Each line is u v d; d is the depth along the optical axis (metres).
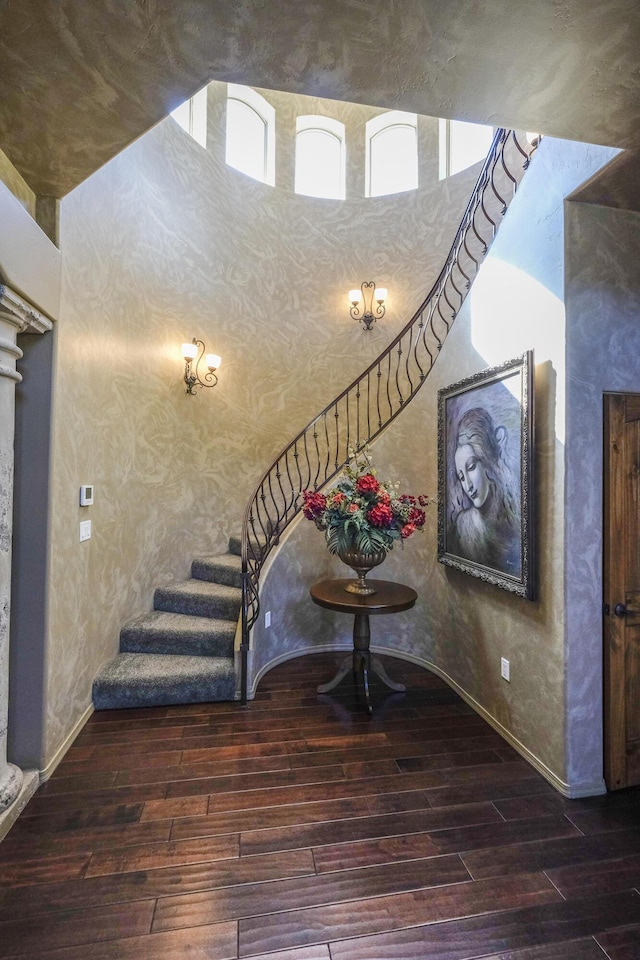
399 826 1.91
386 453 3.72
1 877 1.64
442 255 4.78
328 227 5.05
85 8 1.20
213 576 3.94
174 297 3.94
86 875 1.65
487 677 2.77
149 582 3.65
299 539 3.79
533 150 2.41
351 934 1.45
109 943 1.41
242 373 4.59
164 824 1.91
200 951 1.39
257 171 4.98
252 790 2.13
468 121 1.63
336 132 5.25
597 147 1.89
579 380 2.12
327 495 3.12
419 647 3.63
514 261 2.50
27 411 2.18
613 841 1.84
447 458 3.20
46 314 2.11
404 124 5.14
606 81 1.42
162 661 3.11
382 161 5.21
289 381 4.85
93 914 1.51
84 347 2.60
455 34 1.26
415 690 3.18
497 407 2.61
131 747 2.46
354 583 3.24
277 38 1.29
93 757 2.37
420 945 1.42
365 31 1.26
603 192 2.04
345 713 2.86
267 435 4.73
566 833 1.88
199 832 1.87
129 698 2.89
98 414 2.83
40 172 1.99
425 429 3.57
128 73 1.44
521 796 2.10
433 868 1.70
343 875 1.66
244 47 1.33
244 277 4.64
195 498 4.21
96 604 2.86
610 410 2.14
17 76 1.46
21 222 1.81
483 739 2.57
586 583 2.12
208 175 4.34
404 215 4.98
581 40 1.27
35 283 1.94
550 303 2.21
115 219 3.06
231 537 4.47
